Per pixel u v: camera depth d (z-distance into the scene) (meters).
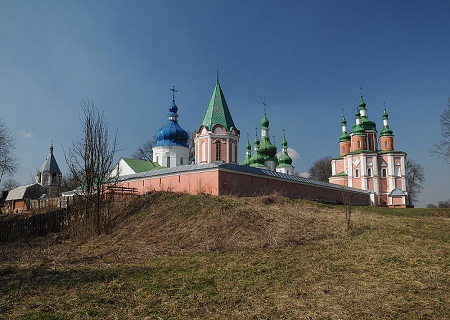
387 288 10.71
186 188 33.00
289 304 9.41
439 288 10.65
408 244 17.38
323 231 20.41
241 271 12.98
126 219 26.33
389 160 63.62
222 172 31.17
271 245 17.48
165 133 53.09
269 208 25.75
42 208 34.06
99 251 18.95
